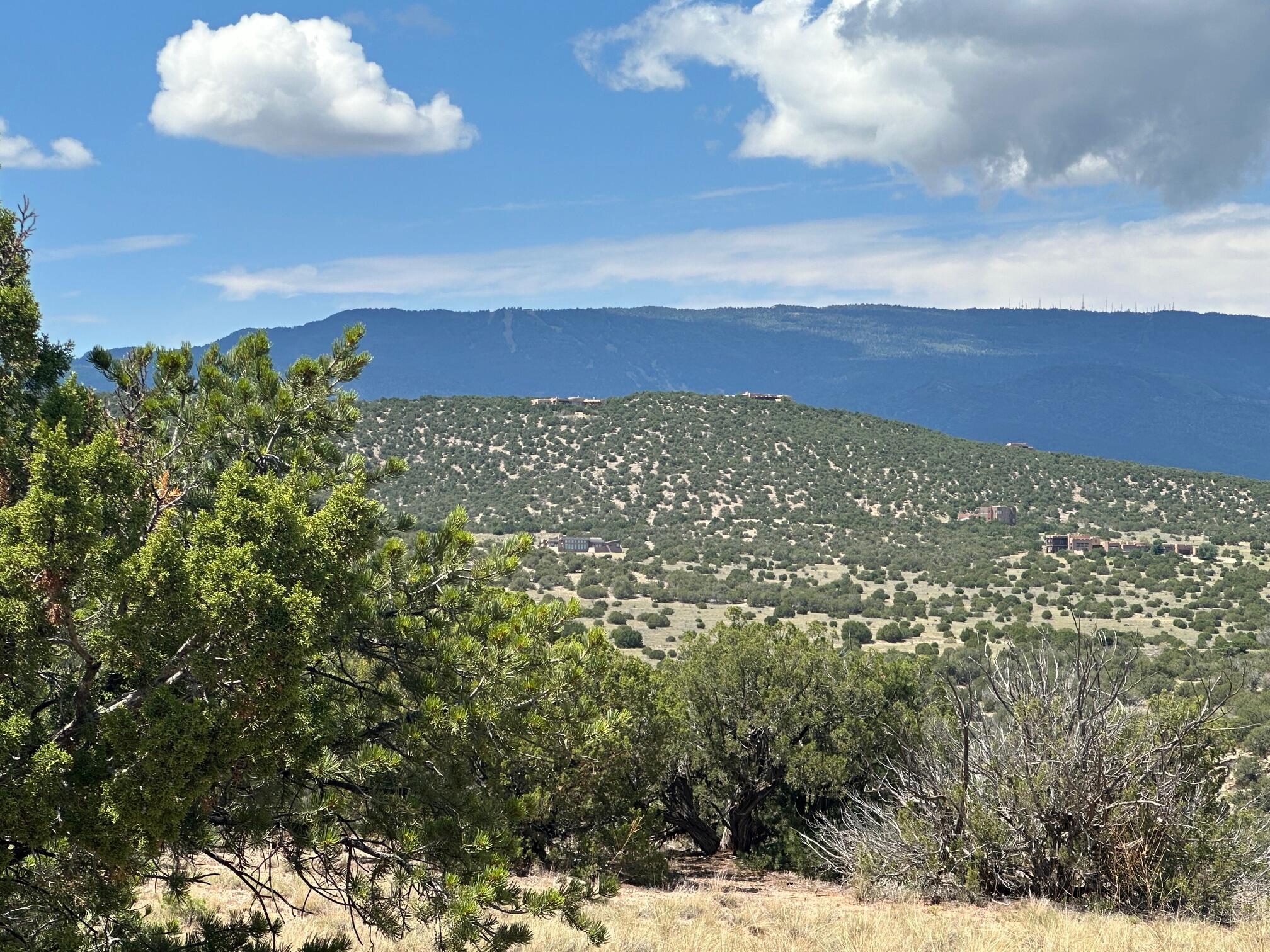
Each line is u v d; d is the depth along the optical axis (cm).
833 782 1870
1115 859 1338
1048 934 1083
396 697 771
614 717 886
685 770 2031
